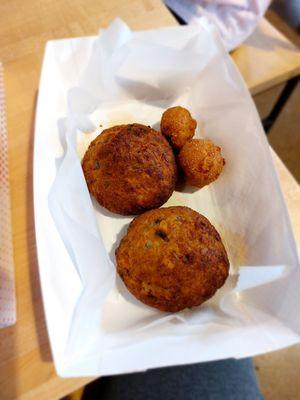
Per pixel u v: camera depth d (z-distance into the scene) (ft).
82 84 0.80
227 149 0.81
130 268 0.65
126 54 0.80
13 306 0.64
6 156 0.78
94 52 0.79
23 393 0.59
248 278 0.61
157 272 0.63
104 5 1.01
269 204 0.70
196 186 0.80
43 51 0.93
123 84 0.86
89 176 0.74
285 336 0.59
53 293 0.62
